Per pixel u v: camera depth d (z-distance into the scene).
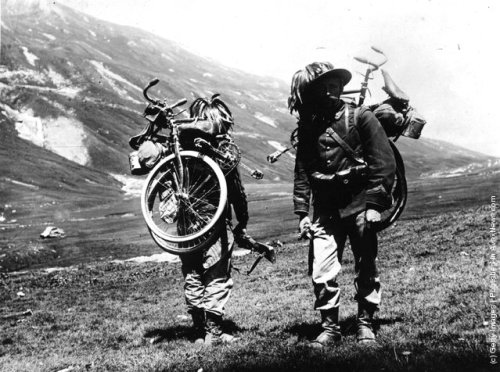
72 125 193.88
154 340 7.08
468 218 18.17
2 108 191.50
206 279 6.37
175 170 6.24
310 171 5.33
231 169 6.33
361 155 5.11
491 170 147.25
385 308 6.85
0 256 40.09
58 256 41.12
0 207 104.94
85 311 11.65
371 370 3.92
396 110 5.28
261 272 15.17
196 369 4.72
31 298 15.42
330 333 5.24
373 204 4.95
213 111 6.47
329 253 5.21
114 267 23.92
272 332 6.34
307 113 5.22
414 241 15.95
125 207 106.25
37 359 6.84
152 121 6.55
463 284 7.67
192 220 6.25
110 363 5.77
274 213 64.38
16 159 154.25
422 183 101.62
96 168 176.25
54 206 110.56
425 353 4.08
